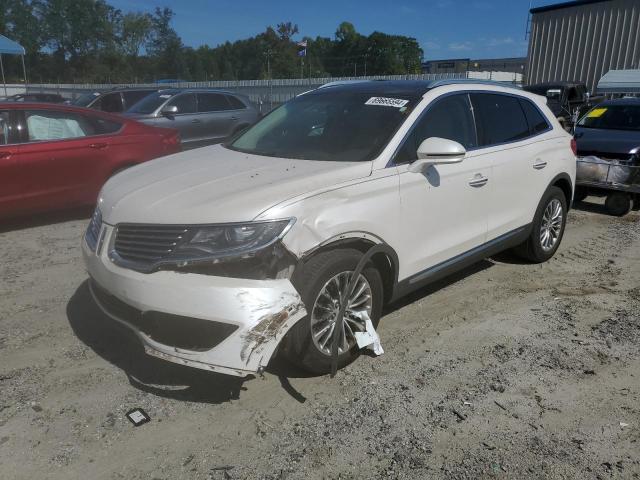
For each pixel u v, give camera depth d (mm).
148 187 3467
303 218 3057
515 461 2748
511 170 4699
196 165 3863
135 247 3107
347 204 3307
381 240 3516
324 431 2955
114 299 3264
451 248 4176
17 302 4512
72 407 3127
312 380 3422
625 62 18094
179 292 2861
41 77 67750
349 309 3475
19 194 6434
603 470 2693
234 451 2801
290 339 3143
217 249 2889
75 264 5441
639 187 7527
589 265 5645
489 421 3055
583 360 3709
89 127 7070
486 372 3545
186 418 3053
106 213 3404
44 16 66625
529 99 5254
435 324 4223
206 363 2867
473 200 4297
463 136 4336
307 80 25922
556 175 5348
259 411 3121
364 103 4211
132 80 70812
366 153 3678
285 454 2779
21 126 6496
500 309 4512
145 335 3061
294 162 3688
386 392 3309
